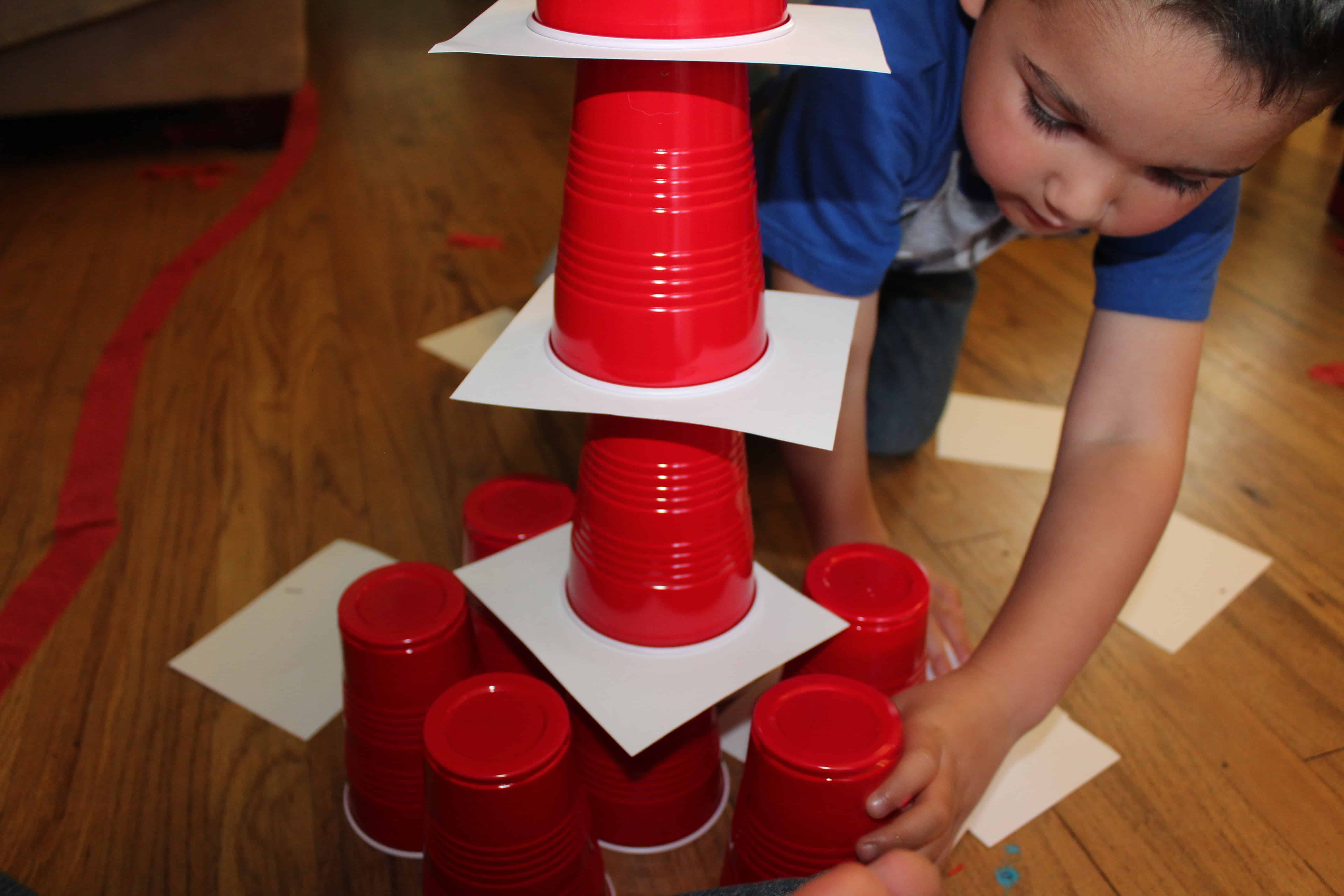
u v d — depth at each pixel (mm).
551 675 697
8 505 1058
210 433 1179
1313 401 1308
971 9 665
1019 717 665
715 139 499
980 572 1003
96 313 1446
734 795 764
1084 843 734
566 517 765
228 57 1986
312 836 718
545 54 443
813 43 465
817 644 650
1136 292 777
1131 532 722
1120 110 532
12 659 856
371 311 1469
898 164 747
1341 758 810
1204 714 845
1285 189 1976
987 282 1622
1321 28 479
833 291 780
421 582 689
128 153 2080
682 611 617
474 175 1986
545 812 570
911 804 575
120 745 785
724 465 597
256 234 1711
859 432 871
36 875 683
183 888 679
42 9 1812
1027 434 1234
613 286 518
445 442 1180
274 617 913
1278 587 989
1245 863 723
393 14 3152
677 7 448
